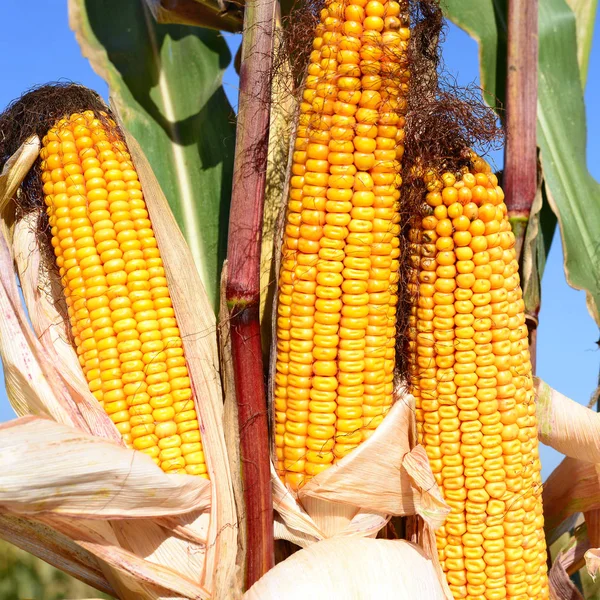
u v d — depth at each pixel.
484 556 0.65
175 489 0.64
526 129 0.77
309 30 0.66
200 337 0.67
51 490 0.62
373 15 0.63
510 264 0.65
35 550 0.71
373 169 0.63
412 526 0.67
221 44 0.85
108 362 0.66
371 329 0.64
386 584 0.63
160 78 0.83
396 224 0.64
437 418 0.65
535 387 0.71
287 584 0.63
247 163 0.66
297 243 0.64
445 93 0.65
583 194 0.86
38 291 0.69
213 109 0.83
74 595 1.04
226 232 0.81
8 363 0.68
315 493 0.64
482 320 0.64
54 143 0.67
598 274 0.85
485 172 0.65
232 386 0.66
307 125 0.64
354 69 0.63
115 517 0.64
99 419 0.66
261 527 0.65
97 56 0.83
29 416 0.63
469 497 0.65
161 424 0.66
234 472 0.66
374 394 0.64
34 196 0.69
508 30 0.78
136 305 0.66
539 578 0.67
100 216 0.67
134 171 0.68
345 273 0.64
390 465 0.65
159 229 0.67
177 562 0.65
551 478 0.77
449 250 0.64
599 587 0.89
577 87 0.88
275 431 0.66
